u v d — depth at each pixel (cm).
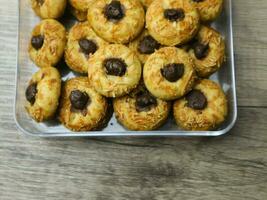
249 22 28
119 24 26
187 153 27
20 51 27
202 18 27
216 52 26
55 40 27
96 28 27
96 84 26
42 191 27
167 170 27
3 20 29
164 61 25
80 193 27
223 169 26
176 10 26
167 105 26
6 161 27
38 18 28
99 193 27
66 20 28
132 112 26
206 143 27
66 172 27
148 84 25
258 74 28
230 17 27
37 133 26
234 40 28
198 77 27
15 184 27
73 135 25
